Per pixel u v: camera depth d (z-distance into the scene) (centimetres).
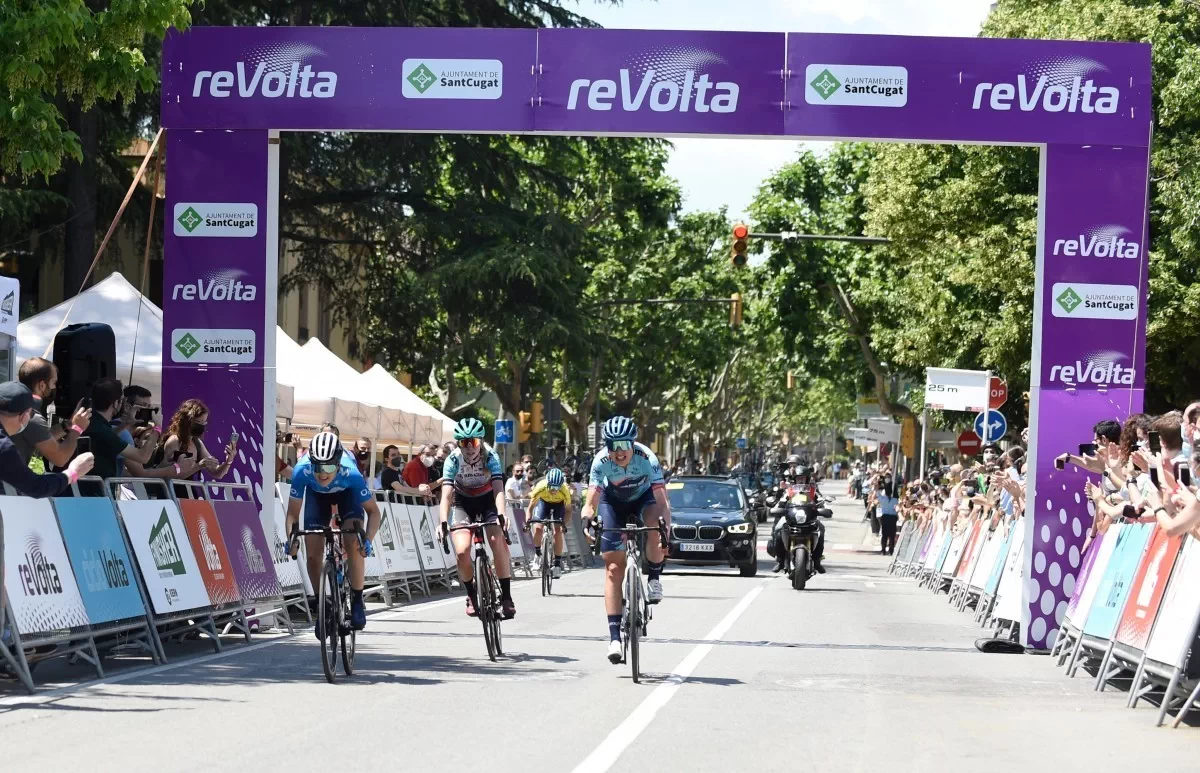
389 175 5650
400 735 1408
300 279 6019
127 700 1623
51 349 3356
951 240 5638
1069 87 2483
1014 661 2298
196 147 2572
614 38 2505
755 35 2500
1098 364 2477
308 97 2538
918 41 2497
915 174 5903
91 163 4697
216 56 2553
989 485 3503
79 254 4766
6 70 2259
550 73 2509
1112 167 2486
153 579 2011
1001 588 2677
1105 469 2108
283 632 2533
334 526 1939
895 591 4156
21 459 1691
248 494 2564
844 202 8412
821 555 4200
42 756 1269
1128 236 2483
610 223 9238
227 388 2584
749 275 8925
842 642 2500
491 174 5756
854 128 2491
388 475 3641
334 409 4147
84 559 1831
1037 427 2467
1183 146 4738
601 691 1767
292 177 5512
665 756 1319
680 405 13012
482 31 2519
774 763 1297
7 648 1677
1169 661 1638
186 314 2584
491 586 2106
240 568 2370
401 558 3403
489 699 1678
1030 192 5528
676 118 2498
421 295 5812
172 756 1276
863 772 1265
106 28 2372
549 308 6078
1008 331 5334
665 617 2936
